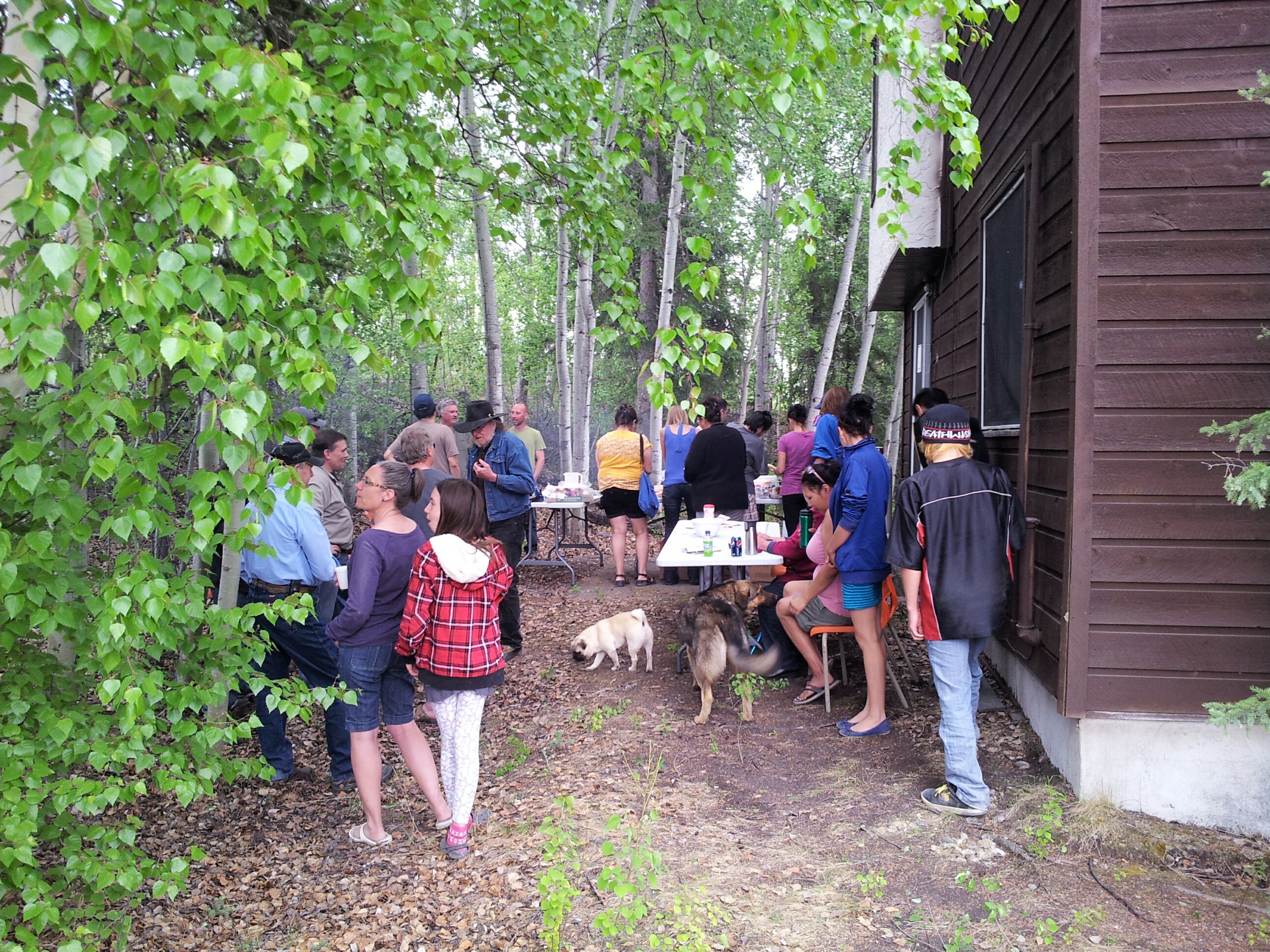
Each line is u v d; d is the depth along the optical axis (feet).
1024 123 15.88
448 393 85.61
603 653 22.24
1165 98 11.86
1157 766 12.11
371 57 10.15
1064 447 12.85
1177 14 11.80
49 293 7.35
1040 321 14.48
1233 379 11.78
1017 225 16.61
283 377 8.30
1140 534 11.98
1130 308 11.98
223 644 9.59
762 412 32.09
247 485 8.30
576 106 13.28
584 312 45.09
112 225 8.01
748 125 26.94
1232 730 11.86
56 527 9.05
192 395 10.01
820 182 48.65
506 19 13.20
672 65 12.43
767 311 74.90
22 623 9.00
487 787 15.44
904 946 9.63
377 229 9.93
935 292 27.07
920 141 24.43
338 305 8.80
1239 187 11.74
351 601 12.68
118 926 10.14
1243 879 10.81
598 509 43.70
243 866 13.53
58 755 9.17
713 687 19.36
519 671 21.68
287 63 7.66
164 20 7.80
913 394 32.42
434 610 12.35
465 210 17.67
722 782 14.37
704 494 26.14
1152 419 11.94
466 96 22.20
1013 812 12.39
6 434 9.27
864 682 18.94
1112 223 12.00
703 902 10.43
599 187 13.83
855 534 15.46
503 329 89.66
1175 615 11.93
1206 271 11.82
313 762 17.67
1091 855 11.35
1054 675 13.01
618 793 14.08
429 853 13.14
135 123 7.67
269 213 8.45
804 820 12.83
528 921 10.64
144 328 8.50
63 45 6.60
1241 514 11.77
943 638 12.43
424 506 20.03
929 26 22.45
